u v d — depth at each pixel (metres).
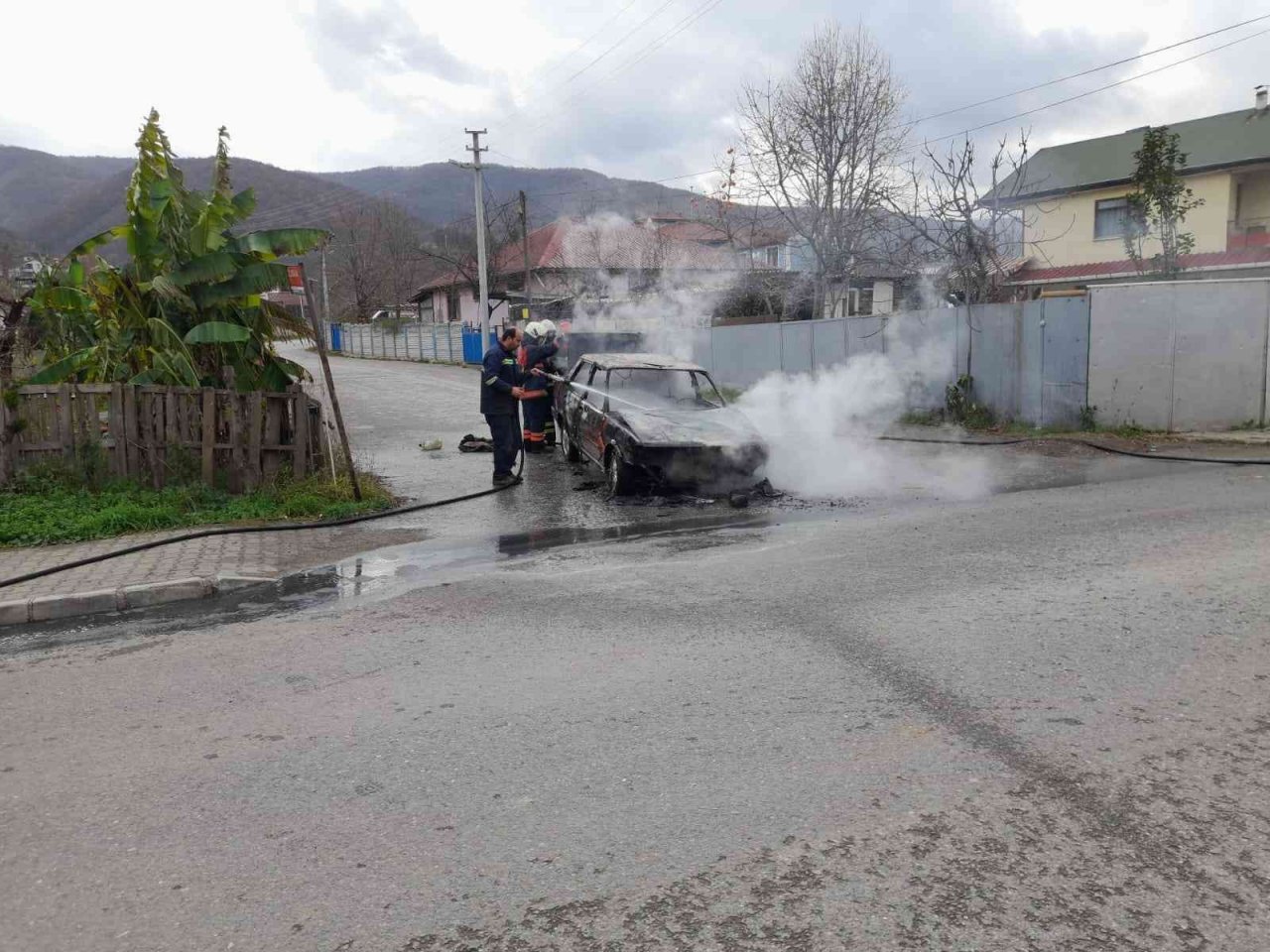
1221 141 24.03
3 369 12.25
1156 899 2.59
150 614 5.80
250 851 2.92
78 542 7.43
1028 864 2.76
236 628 5.40
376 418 18.34
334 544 7.61
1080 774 3.29
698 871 2.76
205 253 9.80
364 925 2.54
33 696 4.35
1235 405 13.05
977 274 16.53
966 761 3.40
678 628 5.03
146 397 8.78
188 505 8.59
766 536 7.43
